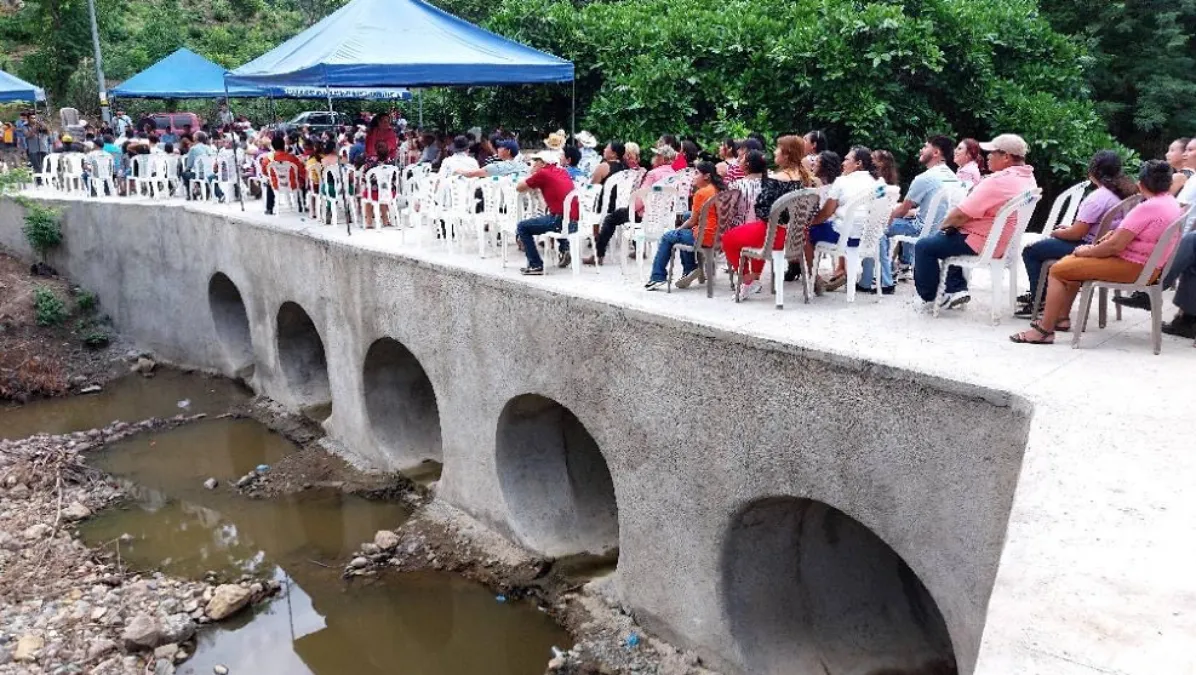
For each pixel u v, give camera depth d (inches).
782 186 263.3
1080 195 270.7
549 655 284.8
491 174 400.2
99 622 304.8
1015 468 176.6
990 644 104.7
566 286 295.7
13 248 679.1
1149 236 204.7
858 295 281.6
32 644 288.5
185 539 372.5
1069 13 634.2
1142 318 247.3
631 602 283.3
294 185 506.6
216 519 388.5
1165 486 139.3
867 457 203.3
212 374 568.7
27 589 325.7
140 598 320.2
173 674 284.7
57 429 500.4
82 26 1254.9
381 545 348.5
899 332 229.6
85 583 331.9
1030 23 546.9
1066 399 175.6
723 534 243.4
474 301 324.2
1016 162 241.3
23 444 464.1
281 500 398.9
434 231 423.8
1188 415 167.5
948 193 282.5
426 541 350.0
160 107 1245.1
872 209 265.0
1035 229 524.1
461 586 323.0
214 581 338.0
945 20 507.5
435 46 467.5
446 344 345.4
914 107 504.4
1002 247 237.6
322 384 502.0
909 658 257.0
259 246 475.2
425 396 426.0
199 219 532.1
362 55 444.8
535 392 303.4
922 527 195.2
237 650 299.4
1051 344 218.1
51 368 574.6
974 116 512.7
